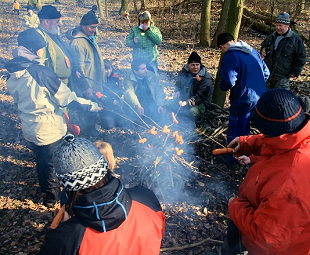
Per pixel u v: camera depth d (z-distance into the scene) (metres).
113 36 11.34
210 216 3.31
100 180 1.48
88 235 1.49
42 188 3.43
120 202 1.52
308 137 1.60
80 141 1.48
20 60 2.85
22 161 4.20
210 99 4.79
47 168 3.24
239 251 2.31
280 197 1.61
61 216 1.70
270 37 5.05
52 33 3.86
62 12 16.27
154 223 1.69
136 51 5.87
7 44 9.59
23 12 16.06
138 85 4.77
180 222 3.23
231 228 2.31
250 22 11.73
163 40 10.77
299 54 4.86
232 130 3.94
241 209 1.91
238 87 3.69
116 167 3.99
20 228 3.18
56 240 1.51
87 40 4.35
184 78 4.75
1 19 13.19
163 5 15.08
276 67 5.02
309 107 2.10
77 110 4.48
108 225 1.48
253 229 1.78
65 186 1.42
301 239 1.66
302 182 1.57
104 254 1.50
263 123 1.61
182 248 2.92
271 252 1.78
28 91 2.90
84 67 4.31
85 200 1.44
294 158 1.60
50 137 3.11
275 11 12.48
